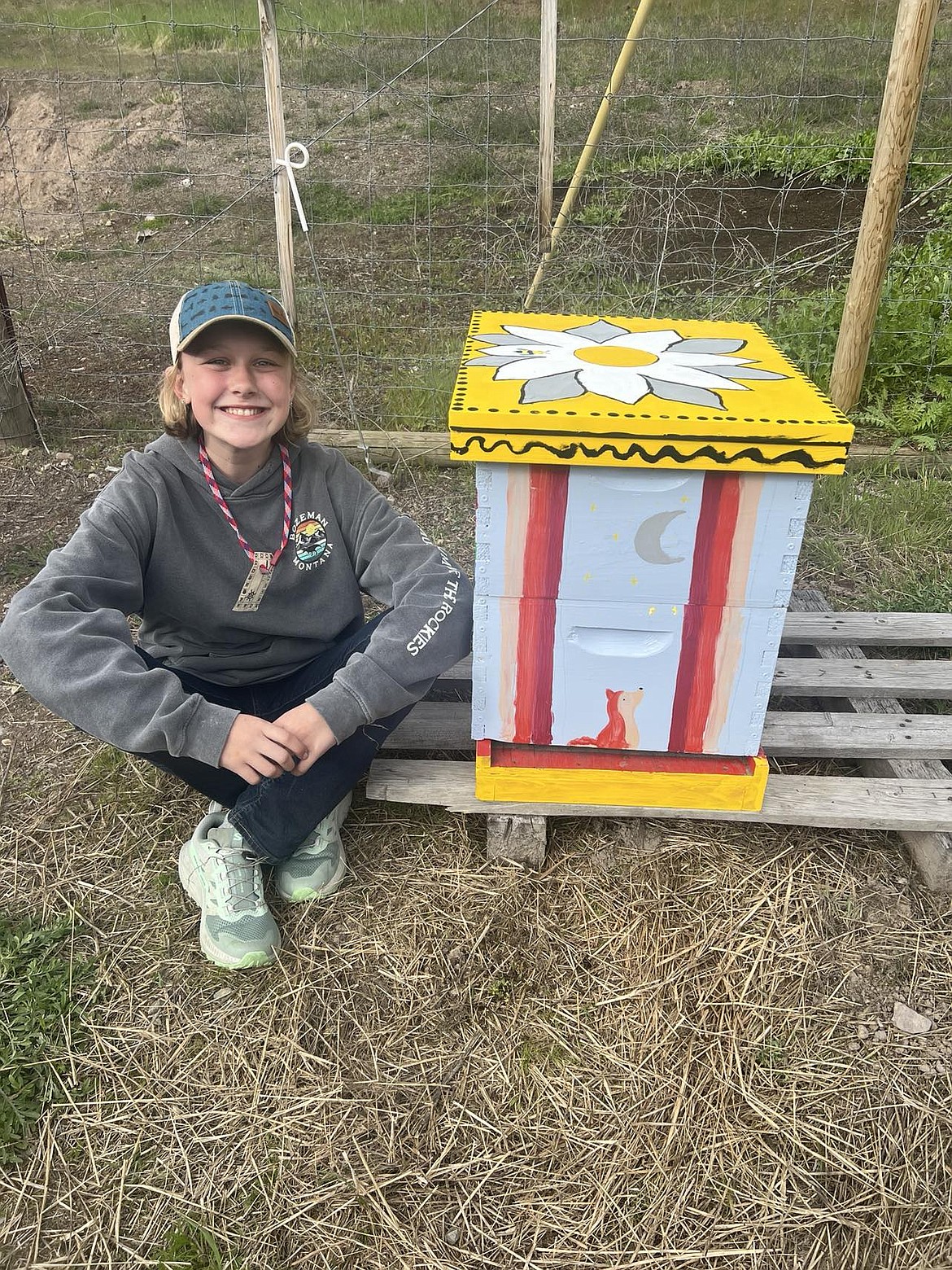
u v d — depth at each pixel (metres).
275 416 1.68
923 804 1.89
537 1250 1.40
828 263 4.95
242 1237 1.40
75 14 9.52
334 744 1.66
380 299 4.91
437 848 1.96
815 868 1.92
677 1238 1.42
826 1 8.92
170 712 1.55
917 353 3.83
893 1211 1.45
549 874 1.91
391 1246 1.40
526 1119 1.54
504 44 8.92
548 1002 1.70
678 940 1.79
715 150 6.40
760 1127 1.53
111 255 5.91
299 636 1.91
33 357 4.46
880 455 3.52
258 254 5.67
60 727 2.32
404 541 1.84
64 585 1.56
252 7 9.45
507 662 1.74
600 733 1.82
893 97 3.18
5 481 3.49
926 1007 1.70
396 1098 1.56
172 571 1.76
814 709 2.35
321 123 7.74
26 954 1.75
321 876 1.83
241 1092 1.56
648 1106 1.56
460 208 6.21
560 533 1.60
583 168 4.23
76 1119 1.53
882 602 2.74
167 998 1.69
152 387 4.18
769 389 1.66
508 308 4.73
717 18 8.94
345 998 1.69
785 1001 1.70
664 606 1.66
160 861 1.95
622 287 4.70
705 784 1.83
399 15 9.45
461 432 1.50
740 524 1.57
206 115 7.92
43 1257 1.38
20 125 8.18
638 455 1.49
